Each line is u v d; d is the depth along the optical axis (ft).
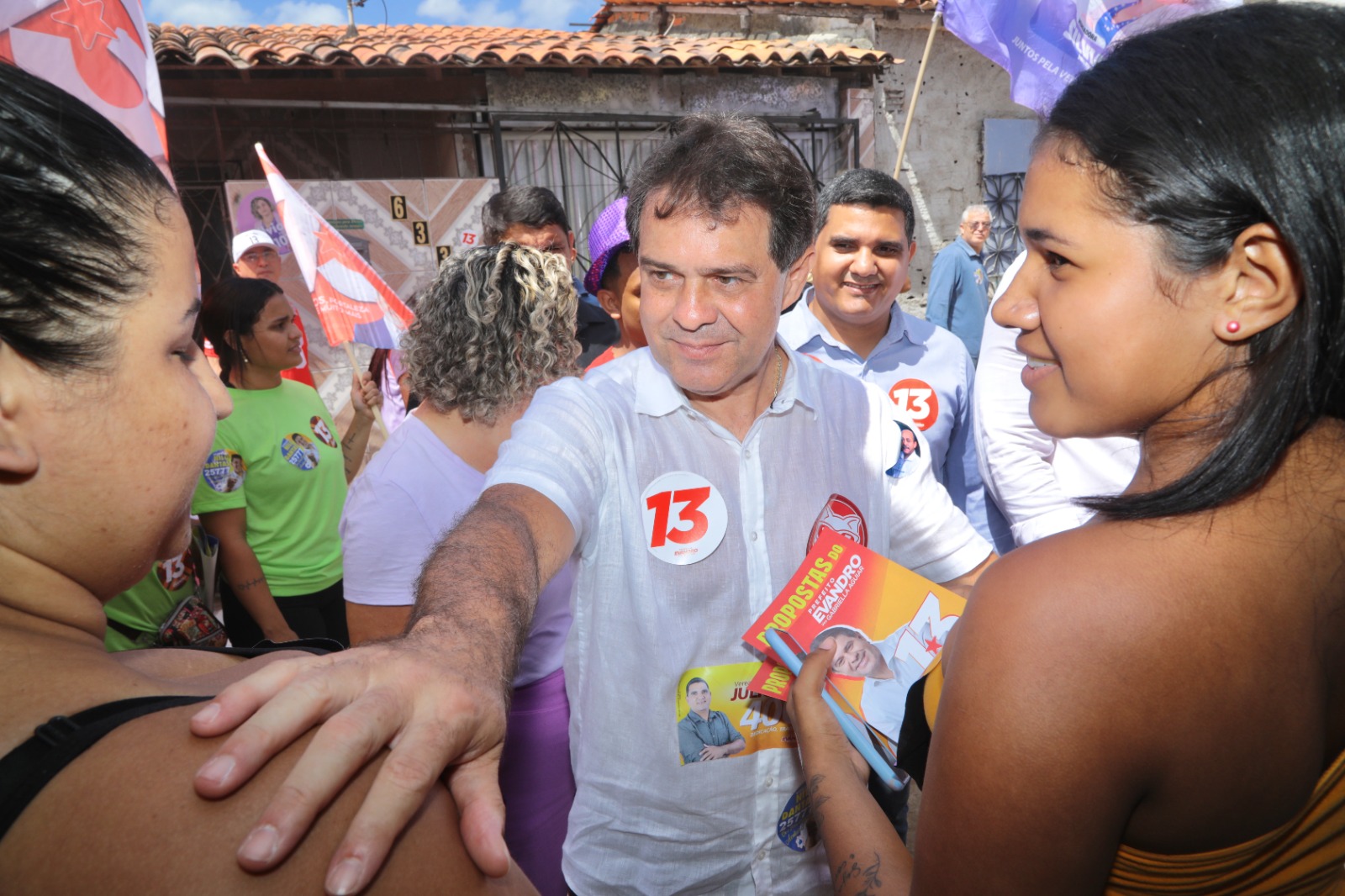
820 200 8.00
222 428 8.77
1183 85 1.88
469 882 1.66
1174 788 1.90
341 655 1.90
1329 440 1.95
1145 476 2.23
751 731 4.20
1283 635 1.85
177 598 7.59
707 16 27.63
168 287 1.84
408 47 22.43
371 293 10.91
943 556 4.79
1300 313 1.83
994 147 28.73
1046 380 2.30
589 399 4.13
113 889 1.38
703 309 3.80
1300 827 2.07
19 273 1.62
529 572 2.98
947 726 2.06
